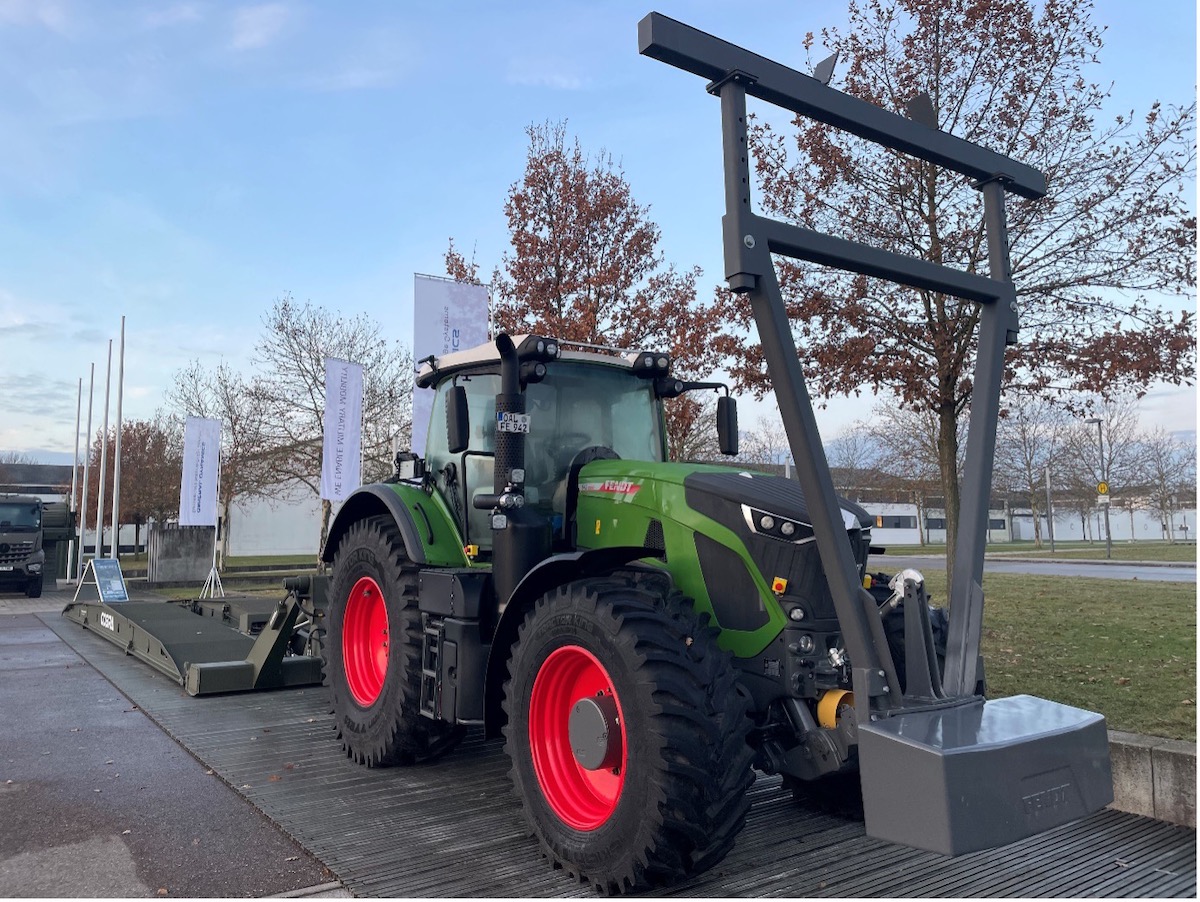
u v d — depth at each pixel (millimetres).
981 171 3594
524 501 4066
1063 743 2697
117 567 13938
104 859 3309
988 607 9930
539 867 3301
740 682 3457
